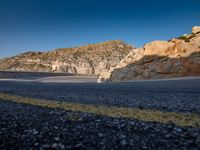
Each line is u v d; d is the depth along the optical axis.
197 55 58.75
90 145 7.91
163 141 8.06
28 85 44.88
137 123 10.82
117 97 22.00
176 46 63.91
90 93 26.42
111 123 10.91
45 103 18.42
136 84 42.34
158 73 61.06
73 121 11.52
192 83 38.16
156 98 20.59
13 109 15.55
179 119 12.04
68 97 22.42
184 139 8.20
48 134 9.25
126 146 7.69
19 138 8.80
